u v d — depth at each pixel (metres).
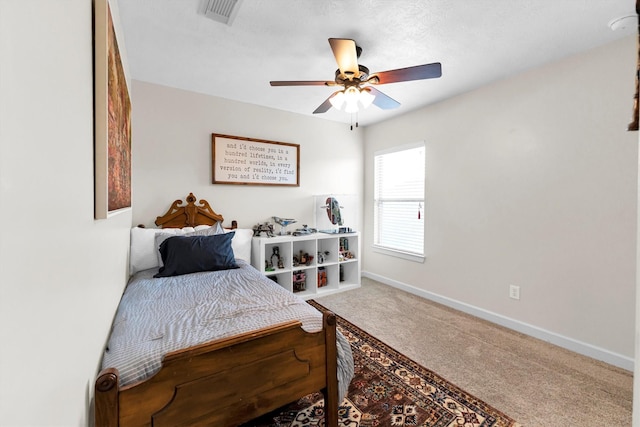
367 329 2.55
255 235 3.28
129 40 2.01
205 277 2.21
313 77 2.62
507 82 2.55
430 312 2.94
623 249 1.94
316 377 1.30
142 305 1.60
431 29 1.86
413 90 2.84
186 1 1.62
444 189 3.13
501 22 1.78
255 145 3.29
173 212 2.85
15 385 0.43
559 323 2.25
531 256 2.41
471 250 2.88
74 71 0.74
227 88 2.86
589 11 1.67
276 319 1.40
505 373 1.90
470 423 1.47
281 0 1.61
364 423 1.47
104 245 1.16
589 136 2.07
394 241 3.85
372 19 1.77
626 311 1.93
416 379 1.84
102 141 0.99
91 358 0.91
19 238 0.44
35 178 0.50
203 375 1.04
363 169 4.25
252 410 1.15
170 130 2.83
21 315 0.45
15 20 0.43
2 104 0.39
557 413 1.54
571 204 2.17
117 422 0.89
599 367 1.96
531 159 2.40
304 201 3.71
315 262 3.46
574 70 2.14
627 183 1.92
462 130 2.94
